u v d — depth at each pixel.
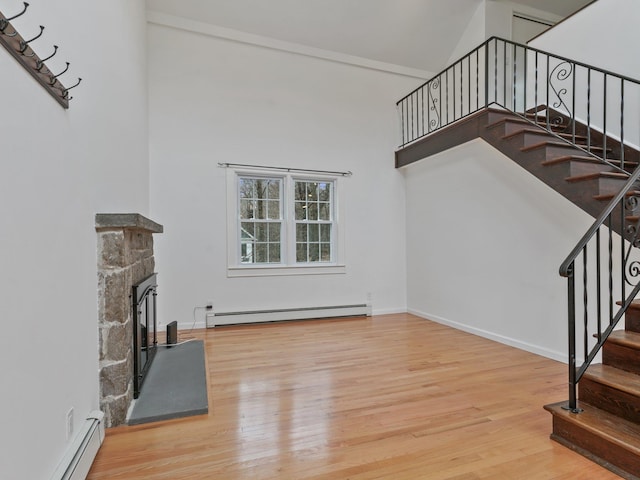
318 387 2.80
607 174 2.80
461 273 4.62
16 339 1.20
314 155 5.26
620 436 1.76
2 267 1.13
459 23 5.32
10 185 1.18
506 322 3.96
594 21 3.64
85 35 2.01
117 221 2.13
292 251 5.17
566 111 3.92
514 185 3.84
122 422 2.21
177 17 4.57
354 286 5.46
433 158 5.12
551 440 2.05
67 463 1.53
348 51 5.37
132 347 2.49
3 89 1.15
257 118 4.96
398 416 2.34
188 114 4.64
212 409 2.44
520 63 5.35
